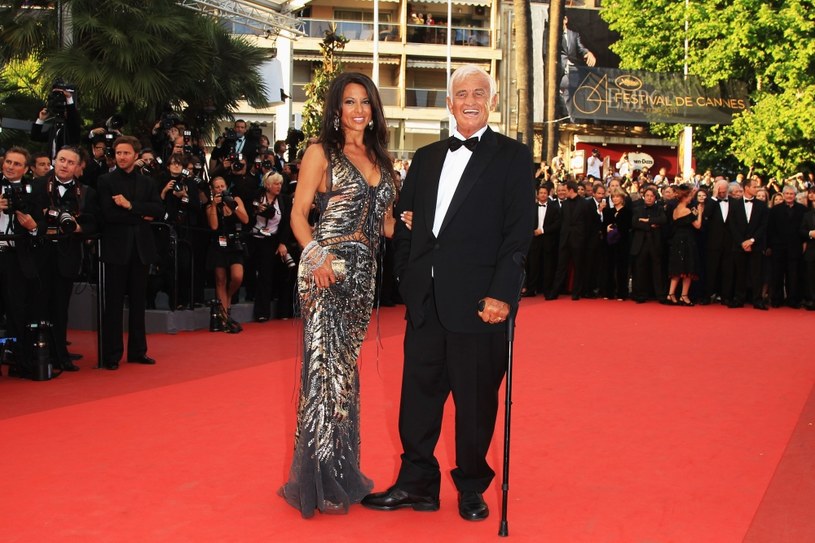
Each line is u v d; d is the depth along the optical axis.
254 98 16.05
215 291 11.74
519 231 4.17
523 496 4.61
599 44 37.66
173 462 5.11
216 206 10.35
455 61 39.38
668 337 10.82
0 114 12.65
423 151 4.49
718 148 27.50
